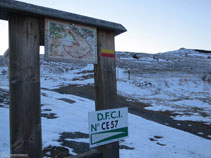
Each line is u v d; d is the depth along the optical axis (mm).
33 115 1729
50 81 25672
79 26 2068
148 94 21625
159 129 8258
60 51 1907
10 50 1671
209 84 31281
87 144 5480
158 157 4984
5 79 26906
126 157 4832
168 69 43875
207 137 7512
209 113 12164
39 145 1735
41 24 1861
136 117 10320
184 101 16906
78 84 23438
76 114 9594
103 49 2326
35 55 1783
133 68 40938
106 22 2266
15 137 1631
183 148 5926
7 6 1576
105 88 2334
